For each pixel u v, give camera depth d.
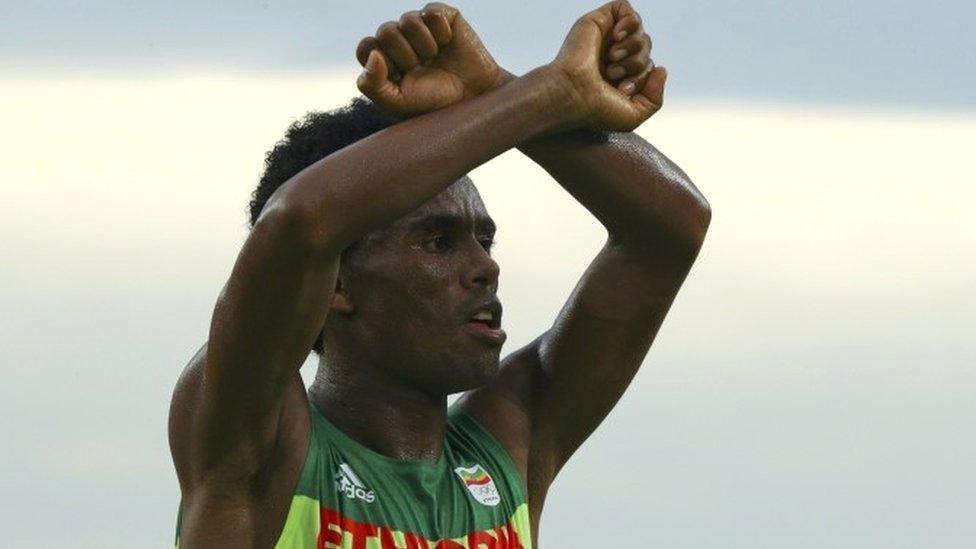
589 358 9.21
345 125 9.05
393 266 8.50
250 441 7.97
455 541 8.60
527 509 9.05
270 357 7.71
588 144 8.54
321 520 8.27
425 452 8.75
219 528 8.05
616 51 8.20
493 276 8.61
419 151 7.64
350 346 8.69
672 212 8.81
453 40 7.90
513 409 9.24
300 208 7.44
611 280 9.12
